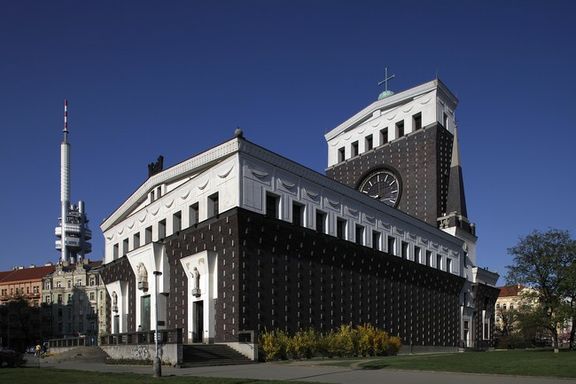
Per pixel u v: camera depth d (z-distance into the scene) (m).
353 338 52.97
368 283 61.12
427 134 83.44
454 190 82.94
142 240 62.09
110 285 68.12
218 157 50.09
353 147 93.38
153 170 64.19
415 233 72.19
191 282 51.03
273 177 50.53
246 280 46.25
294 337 47.84
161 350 39.81
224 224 47.62
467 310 83.69
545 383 25.20
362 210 62.06
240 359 42.84
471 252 87.00
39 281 147.75
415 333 68.31
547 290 65.25
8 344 132.75
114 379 28.12
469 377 28.39
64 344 63.06
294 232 51.34
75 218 190.88
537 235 66.56
